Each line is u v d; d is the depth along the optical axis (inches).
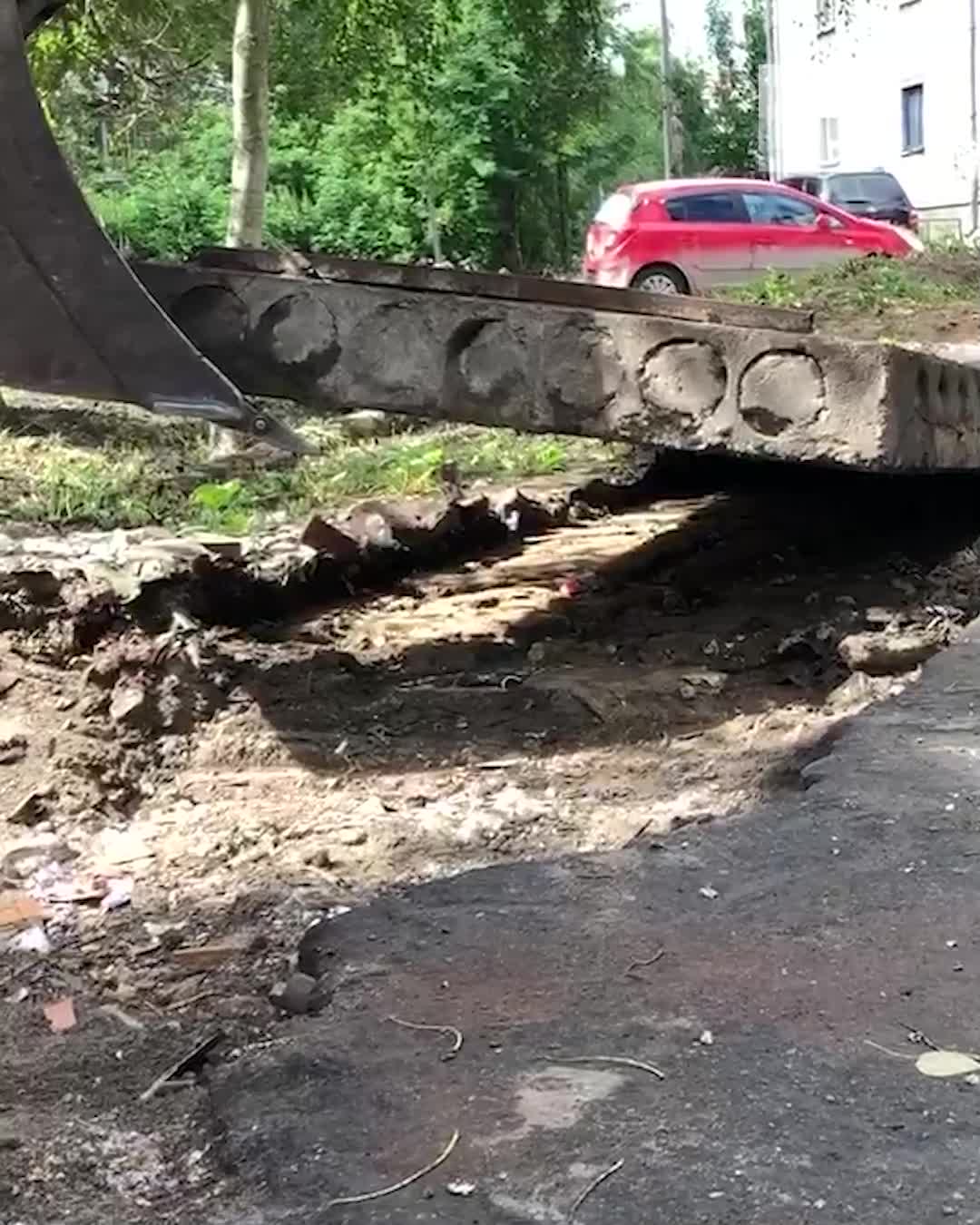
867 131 1395.2
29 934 156.9
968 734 174.2
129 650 245.0
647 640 277.3
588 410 242.5
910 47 1317.7
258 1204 88.9
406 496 403.5
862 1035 106.0
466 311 242.1
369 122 868.0
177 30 613.0
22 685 237.9
